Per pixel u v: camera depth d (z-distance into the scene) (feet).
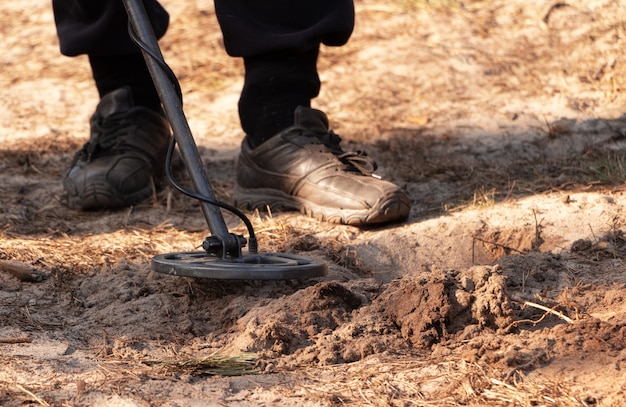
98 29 13.37
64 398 7.23
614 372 7.38
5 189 14.89
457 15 22.27
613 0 21.74
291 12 12.46
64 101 19.83
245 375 7.86
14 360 8.08
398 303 8.79
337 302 9.08
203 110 19.12
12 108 19.42
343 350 8.28
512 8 22.34
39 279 10.58
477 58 20.25
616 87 18.63
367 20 22.38
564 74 19.38
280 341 8.41
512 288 9.93
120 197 13.65
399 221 12.55
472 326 8.50
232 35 12.45
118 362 8.15
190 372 7.87
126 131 14.01
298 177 12.82
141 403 7.15
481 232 11.99
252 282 10.10
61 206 14.06
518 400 7.01
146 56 10.21
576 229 11.83
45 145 17.39
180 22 23.66
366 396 7.27
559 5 21.93
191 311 9.50
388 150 16.60
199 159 9.87
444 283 8.70
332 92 19.24
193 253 10.02
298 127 13.04
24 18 24.68
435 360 7.94
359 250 11.57
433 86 19.22
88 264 11.14
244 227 12.43
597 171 14.39
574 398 6.97
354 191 12.25
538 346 7.96
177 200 14.20
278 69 12.95
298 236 11.96
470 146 16.53
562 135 16.55
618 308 8.96
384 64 20.24
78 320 9.42
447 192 14.33
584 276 10.28
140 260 11.27
